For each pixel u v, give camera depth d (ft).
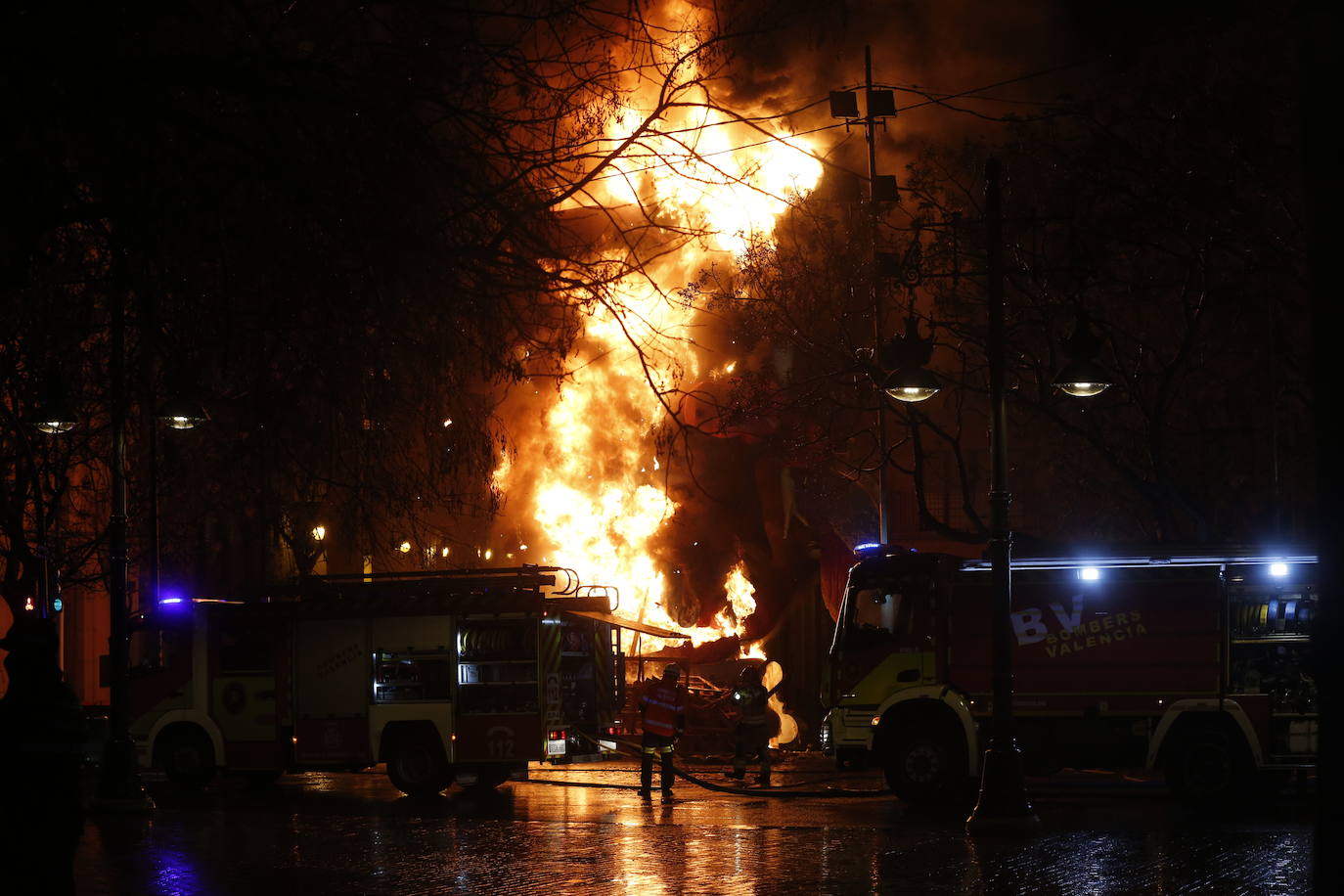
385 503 30.89
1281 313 86.22
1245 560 60.49
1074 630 61.26
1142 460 98.78
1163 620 60.44
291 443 30.07
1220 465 97.96
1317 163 16.78
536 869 43.55
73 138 26.22
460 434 30.42
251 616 71.20
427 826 56.08
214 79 24.94
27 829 25.98
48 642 26.66
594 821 57.57
